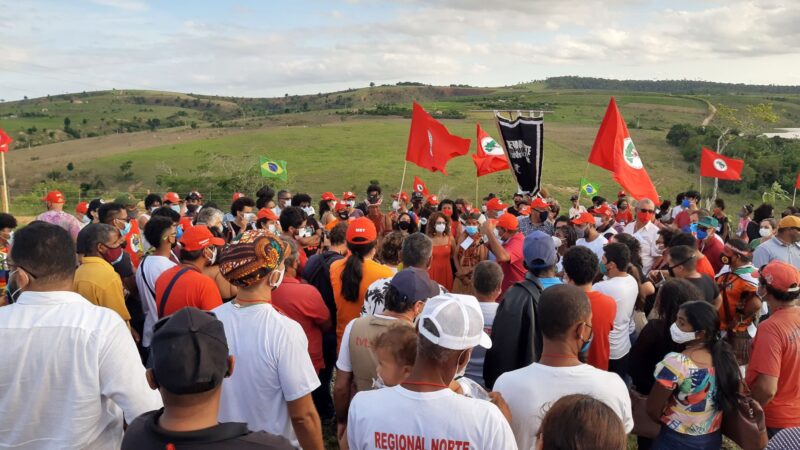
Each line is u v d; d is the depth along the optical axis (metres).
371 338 3.70
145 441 2.04
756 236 11.46
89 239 4.47
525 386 3.02
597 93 184.62
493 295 4.52
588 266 4.24
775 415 3.91
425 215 11.34
